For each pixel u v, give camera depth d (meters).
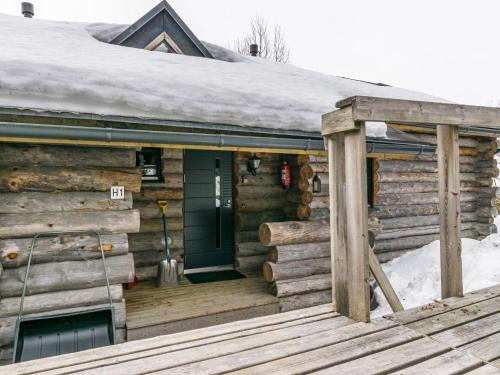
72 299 3.32
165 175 5.13
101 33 6.04
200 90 3.90
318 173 4.83
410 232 6.19
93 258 3.49
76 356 1.86
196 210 5.54
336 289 2.40
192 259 5.52
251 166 5.55
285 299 4.35
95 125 3.44
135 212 3.65
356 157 2.15
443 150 2.63
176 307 3.95
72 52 4.15
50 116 3.06
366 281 2.17
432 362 1.76
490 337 2.01
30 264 3.28
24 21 5.95
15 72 3.01
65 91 3.12
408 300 4.61
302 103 4.43
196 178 5.53
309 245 4.58
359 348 1.88
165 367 1.73
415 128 5.73
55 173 3.37
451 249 2.64
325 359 1.77
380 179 6.00
